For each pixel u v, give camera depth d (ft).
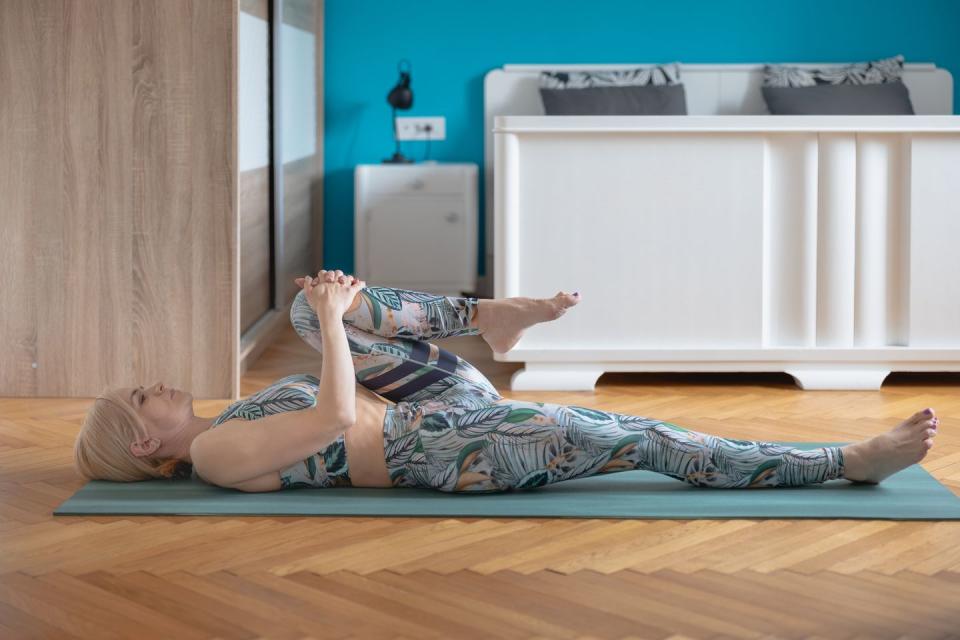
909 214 10.96
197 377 10.69
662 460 7.19
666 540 6.46
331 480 7.34
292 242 15.70
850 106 15.89
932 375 11.91
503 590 5.73
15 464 8.30
